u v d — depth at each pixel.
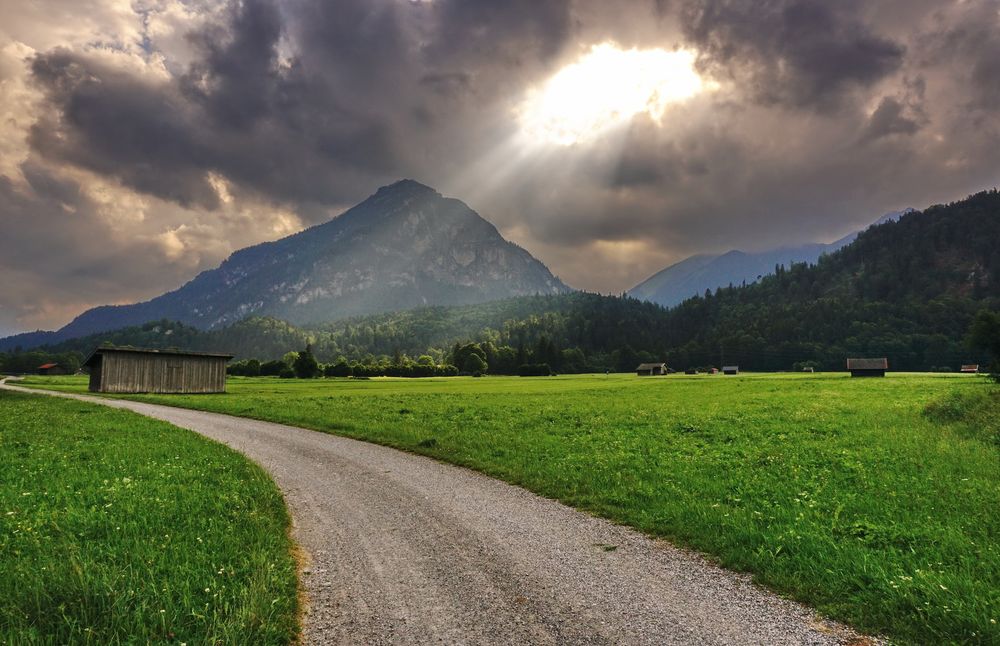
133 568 7.94
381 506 12.39
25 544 8.84
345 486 14.49
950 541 8.92
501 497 13.24
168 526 10.09
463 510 12.02
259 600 6.85
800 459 16.91
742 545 9.27
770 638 6.21
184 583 7.35
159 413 36.31
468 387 86.56
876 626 6.47
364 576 8.20
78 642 5.98
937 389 54.16
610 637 6.24
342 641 6.20
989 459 16.19
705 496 12.53
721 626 6.52
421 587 7.76
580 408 37.53
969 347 80.00
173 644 5.96
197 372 69.88
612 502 12.38
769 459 16.83
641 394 57.03
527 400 48.09
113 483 13.46
